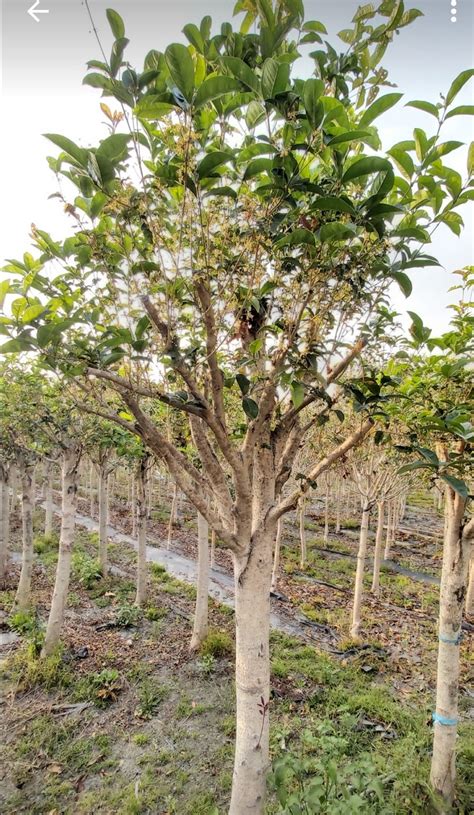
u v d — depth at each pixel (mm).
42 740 4910
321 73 2055
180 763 4656
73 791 4289
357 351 2709
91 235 2434
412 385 3488
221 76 1646
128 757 4746
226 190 2049
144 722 5301
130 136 1786
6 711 5438
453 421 2451
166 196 2641
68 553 6695
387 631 8258
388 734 5016
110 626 7723
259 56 2008
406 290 2408
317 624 8414
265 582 2949
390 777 3961
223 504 3150
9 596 9000
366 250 2332
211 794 4219
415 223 2420
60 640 6773
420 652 7418
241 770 2844
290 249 2355
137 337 2477
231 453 2703
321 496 19906
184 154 1922
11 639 7246
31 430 6887
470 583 10156
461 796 3969
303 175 2275
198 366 2812
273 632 7750
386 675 6566
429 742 4703
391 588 10984
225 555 13055
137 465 8820
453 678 3996
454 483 2199
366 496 8125
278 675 6219
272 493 3119
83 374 2535
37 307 2281
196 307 2574
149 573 10852
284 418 3191
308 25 2025
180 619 8156
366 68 2139
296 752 4527
